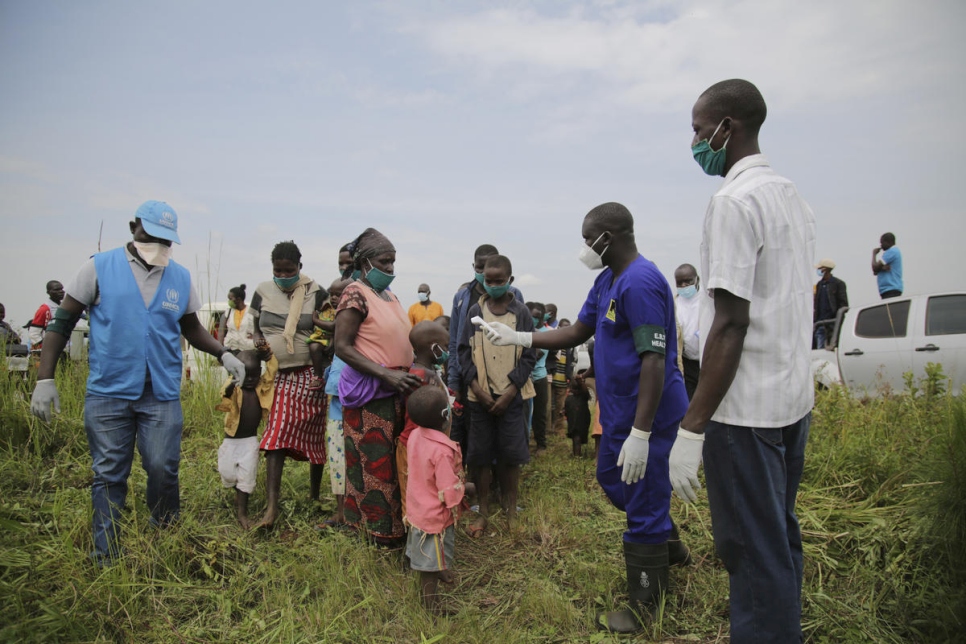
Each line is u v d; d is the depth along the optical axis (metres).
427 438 3.48
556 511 4.81
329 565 3.64
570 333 3.85
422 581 3.41
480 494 4.78
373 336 3.95
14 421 5.32
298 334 4.53
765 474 2.50
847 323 9.45
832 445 5.20
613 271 3.44
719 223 2.44
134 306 3.65
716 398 2.44
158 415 3.76
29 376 6.16
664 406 3.25
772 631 2.49
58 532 3.74
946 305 8.55
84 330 7.60
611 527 4.53
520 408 4.73
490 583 3.79
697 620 3.28
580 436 7.08
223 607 3.23
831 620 3.20
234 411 4.30
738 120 2.66
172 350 3.84
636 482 3.22
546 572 3.89
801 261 2.58
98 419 3.60
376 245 4.04
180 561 3.57
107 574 3.21
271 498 4.30
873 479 4.68
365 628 3.13
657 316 3.11
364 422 3.95
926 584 3.33
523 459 4.70
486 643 3.05
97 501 3.61
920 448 4.82
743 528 2.52
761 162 2.63
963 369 8.07
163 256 3.75
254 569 3.66
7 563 3.17
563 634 3.19
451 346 5.57
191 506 4.45
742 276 2.39
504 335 3.94
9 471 4.71
